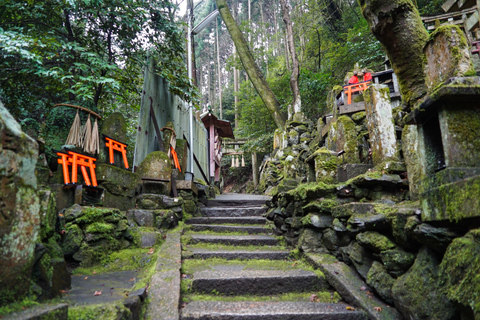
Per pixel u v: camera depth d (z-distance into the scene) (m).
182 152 7.09
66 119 5.05
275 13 24.27
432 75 2.58
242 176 21.66
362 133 6.11
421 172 2.58
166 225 4.95
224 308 2.92
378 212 3.10
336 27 15.04
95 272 3.61
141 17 6.04
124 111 8.55
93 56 5.03
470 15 7.77
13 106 5.45
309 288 3.42
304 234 4.14
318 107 12.80
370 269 3.01
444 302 2.08
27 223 1.92
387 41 3.35
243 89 20.75
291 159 10.62
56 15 5.48
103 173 4.53
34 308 1.77
